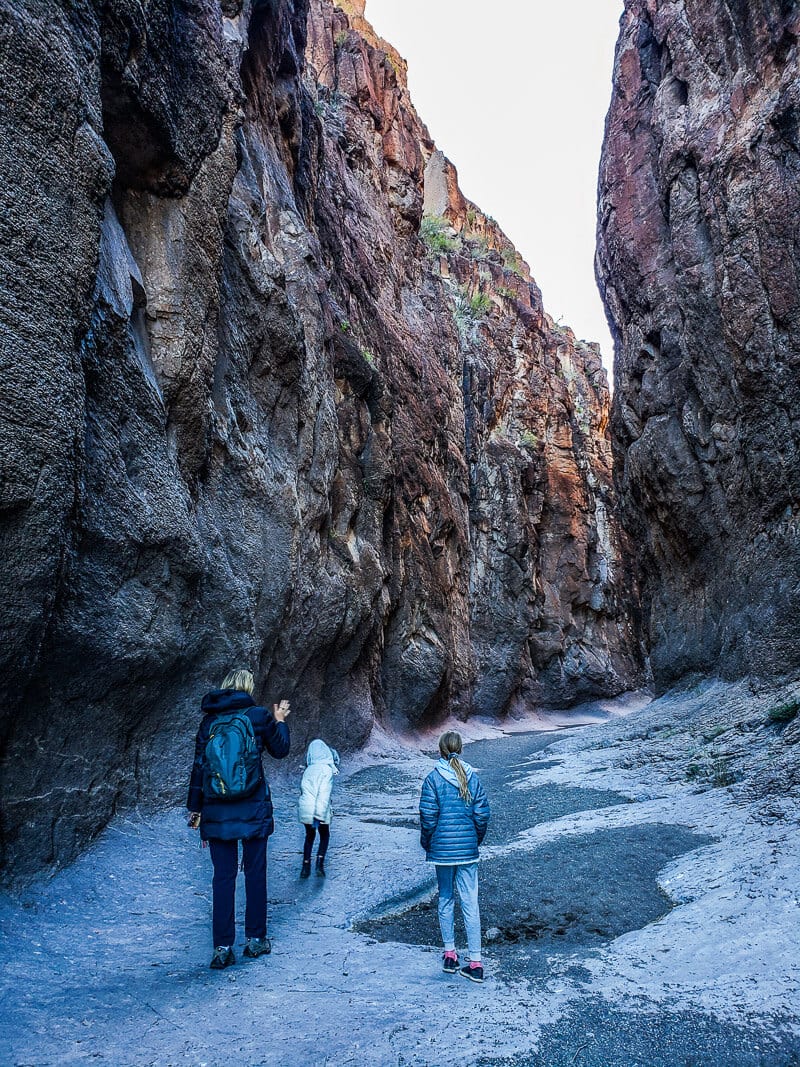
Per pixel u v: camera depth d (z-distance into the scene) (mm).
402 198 33812
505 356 41625
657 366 21375
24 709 5746
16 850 5496
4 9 5121
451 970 4340
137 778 7547
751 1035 3400
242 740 4512
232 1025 3529
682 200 19281
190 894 5996
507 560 35656
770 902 5008
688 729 14055
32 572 5148
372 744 18203
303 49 20031
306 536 14367
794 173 14828
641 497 22719
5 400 4871
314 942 4957
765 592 14688
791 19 15359
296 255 16109
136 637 7219
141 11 7672
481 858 7254
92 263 5980
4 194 5039
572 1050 3275
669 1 20516
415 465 25797
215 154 9961
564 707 38312
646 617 25219
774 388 15000
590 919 5473
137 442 7656
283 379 13453
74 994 3879
